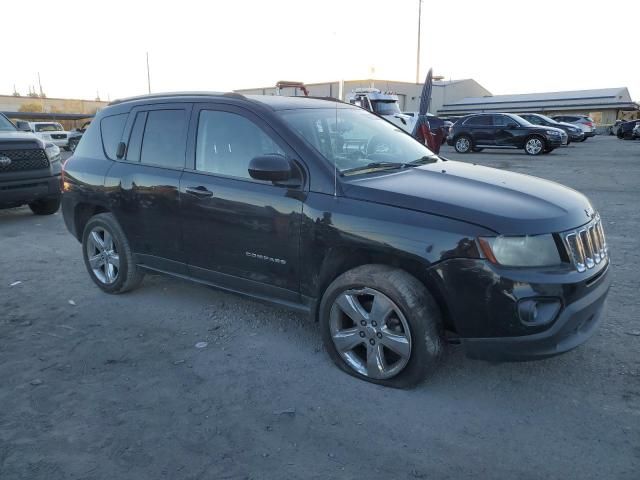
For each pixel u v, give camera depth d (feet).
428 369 10.65
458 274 9.93
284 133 12.34
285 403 10.82
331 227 11.22
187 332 14.33
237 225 12.85
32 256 22.15
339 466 8.95
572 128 96.48
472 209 10.17
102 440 9.73
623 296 15.98
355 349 11.93
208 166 13.71
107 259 17.01
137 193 15.12
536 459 8.99
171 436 9.82
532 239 9.83
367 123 14.89
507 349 9.98
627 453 9.05
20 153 28.02
